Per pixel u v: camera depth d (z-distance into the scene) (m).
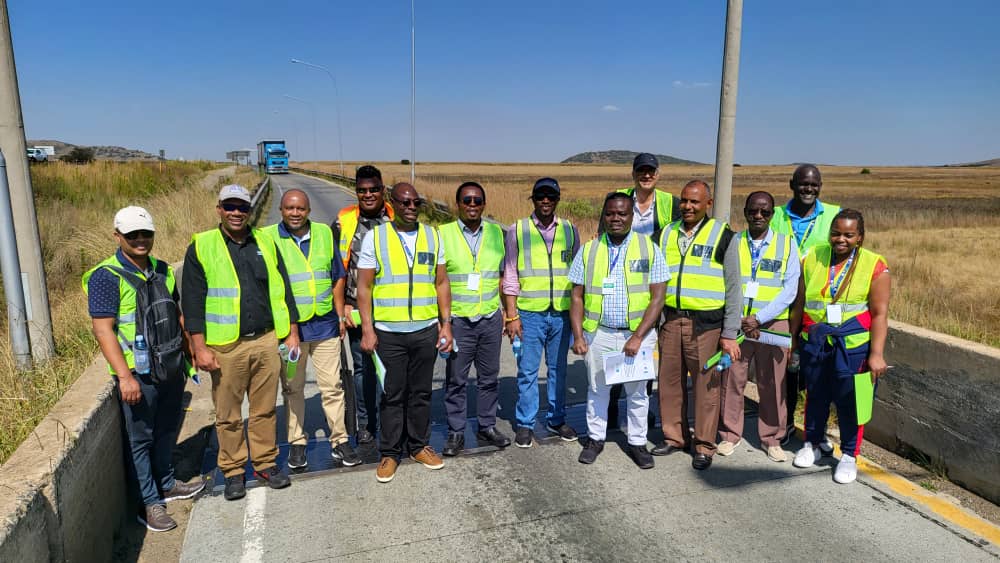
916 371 4.12
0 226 4.54
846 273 3.87
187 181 26.02
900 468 4.12
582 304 4.25
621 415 5.04
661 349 4.35
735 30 5.42
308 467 4.16
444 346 4.11
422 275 3.93
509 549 3.23
